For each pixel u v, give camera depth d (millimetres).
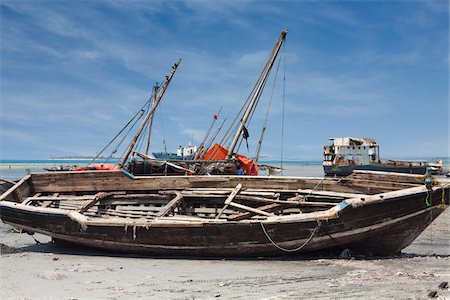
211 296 7445
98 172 14914
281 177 13414
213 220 11523
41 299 7371
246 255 11578
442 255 12266
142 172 18281
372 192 12602
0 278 9102
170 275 9555
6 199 14508
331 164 57312
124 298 7391
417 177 11969
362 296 6980
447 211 22844
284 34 19797
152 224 11578
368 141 57562
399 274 8914
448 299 6492
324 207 12570
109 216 14117
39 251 13633
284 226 10930
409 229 11172
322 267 10172
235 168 18344
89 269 10305
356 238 11141
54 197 14852
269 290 7801
